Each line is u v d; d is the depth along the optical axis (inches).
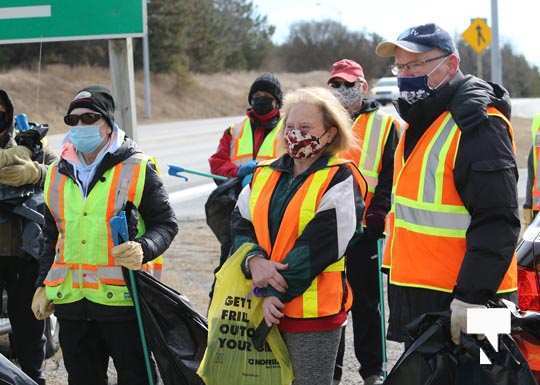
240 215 172.7
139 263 182.2
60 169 194.7
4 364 159.9
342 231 160.1
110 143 192.4
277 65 2760.8
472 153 149.3
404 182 161.2
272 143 246.5
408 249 159.9
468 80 157.8
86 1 282.8
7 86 1632.6
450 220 155.5
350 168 165.0
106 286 188.7
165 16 2050.9
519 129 1109.1
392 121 239.5
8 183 220.1
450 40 158.6
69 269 191.0
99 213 189.2
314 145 163.6
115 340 191.6
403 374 151.4
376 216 232.8
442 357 149.3
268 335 161.9
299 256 158.4
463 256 155.4
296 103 165.2
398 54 160.7
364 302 237.3
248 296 163.6
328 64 2714.1
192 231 461.7
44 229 200.1
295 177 165.9
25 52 1782.7
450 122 155.9
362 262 235.8
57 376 253.9
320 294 162.4
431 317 151.1
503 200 146.6
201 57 2347.4
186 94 2043.6
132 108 293.0
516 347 149.3
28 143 229.9
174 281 354.6
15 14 285.1
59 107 1644.9
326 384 164.9
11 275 228.2
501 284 156.2
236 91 2214.6
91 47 1903.3
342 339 233.3
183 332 189.9
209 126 1437.0
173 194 589.9
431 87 157.6
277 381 162.7
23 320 228.7
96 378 198.1
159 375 199.8
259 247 164.1
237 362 163.5
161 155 898.7
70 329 193.8
